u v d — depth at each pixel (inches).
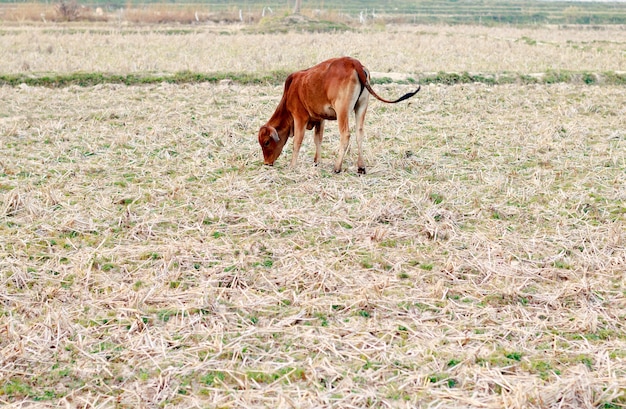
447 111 557.9
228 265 272.2
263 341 222.7
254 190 355.9
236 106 565.6
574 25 1941.4
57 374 205.0
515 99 605.3
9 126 479.5
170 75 682.8
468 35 1298.0
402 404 189.3
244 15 1747.0
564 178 381.7
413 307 242.2
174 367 207.5
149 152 424.8
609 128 501.0
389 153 427.5
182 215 324.2
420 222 312.0
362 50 935.7
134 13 1665.8
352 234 302.4
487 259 278.4
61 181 366.3
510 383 197.9
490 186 364.2
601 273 267.7
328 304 243.6
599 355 211.3
